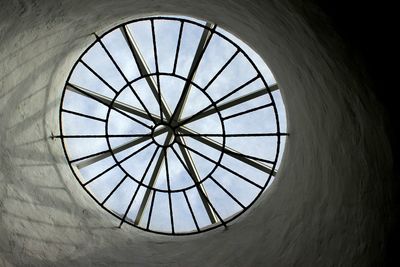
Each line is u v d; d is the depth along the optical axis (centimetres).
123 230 979
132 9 899
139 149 1030
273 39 807
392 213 596
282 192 914
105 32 953
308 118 837
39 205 884
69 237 893
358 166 673
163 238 984
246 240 901
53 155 957
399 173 575
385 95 568
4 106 828
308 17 643
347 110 679
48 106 941
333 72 680
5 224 831
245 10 785
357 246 673
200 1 843
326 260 730
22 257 829
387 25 515
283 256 817
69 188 963
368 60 573
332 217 741
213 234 961
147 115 1052
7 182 845
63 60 937
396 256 600
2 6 708
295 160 905
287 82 880
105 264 883
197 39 1057
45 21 807
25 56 831
